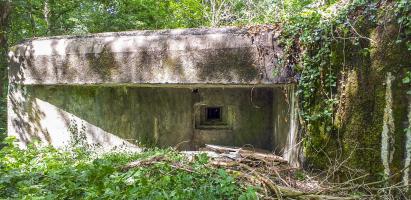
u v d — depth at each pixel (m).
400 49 3.75
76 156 5.43
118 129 6.16
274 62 4.88
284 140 5.47
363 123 4.03
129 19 10.97
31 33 10.20
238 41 5.06
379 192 3.63
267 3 9.74
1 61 8.41
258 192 3.62
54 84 6.00
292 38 4.74
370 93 3.99
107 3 11.05
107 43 5.62
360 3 4.11
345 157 4.17
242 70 5.03
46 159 4.95
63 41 5.93
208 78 5.16
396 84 3.78
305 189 4.00
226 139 6.41
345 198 3.50
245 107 6.39
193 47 5.21
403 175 3.70
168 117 6.33
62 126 6.26
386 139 3.84
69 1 10.71
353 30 4.13
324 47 4.38
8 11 8.40
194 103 6.41
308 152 4.61
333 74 4.34
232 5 11.66
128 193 3.40
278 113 5.86
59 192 3.61
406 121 3.71
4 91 9.20
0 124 8.40
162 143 6.31
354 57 4.14
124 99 6.17
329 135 4.36
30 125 6.41
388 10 3.86
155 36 5.47
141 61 5.43
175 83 5.30
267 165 4.91
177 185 3.64
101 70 5.61
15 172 4.12
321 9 5.10
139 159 4.66
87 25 10.79
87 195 3.47
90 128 6.19
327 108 4.37
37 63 6.04
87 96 6.19
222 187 3.47
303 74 4.60
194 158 4.57
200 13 12.24
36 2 9.52
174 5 12.16
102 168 3.76
